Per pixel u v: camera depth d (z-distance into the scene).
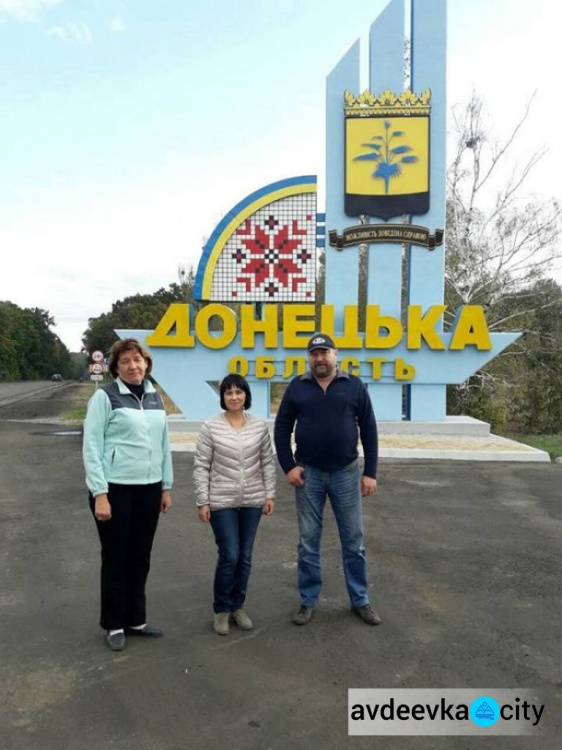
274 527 6.73
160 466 4.02
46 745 2.88
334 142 13.43
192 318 13.88
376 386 13.54
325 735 2.99
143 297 68.38
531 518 7.16
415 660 3.76
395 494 8.31
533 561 5.65
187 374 13.70
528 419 19.08
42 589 4.88
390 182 13.29
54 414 20.81
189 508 7.50
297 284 13.59
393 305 13.46
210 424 4.15
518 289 20.28
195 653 3.81
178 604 4.61
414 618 4.38
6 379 80.12
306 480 4.32
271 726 3.05
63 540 6.19
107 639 3.92
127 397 3.92
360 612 4.32
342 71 13.30
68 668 3.61
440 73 13.18
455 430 13.21
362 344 13.39
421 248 13.38
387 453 11.09
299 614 4.29
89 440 3.76
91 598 4.70
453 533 6.53
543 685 3.49
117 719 3.10
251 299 13.66
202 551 5.87
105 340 68.69
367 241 13.38
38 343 94.62
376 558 5.71
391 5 13.18
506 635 4.12
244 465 4.11
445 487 8.74
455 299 19.91
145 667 3.63
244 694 3.35
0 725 3.05
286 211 13.55
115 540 3.82
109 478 3.79
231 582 4.12
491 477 9.45
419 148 13.21
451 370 13.33
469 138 19.81
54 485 8.80
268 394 13.72
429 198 13.25
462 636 4.09
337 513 4.35
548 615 4.45
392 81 13.27
